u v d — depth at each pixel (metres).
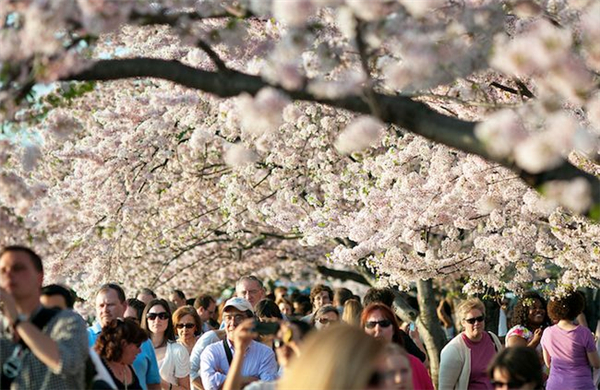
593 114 7.89
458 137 6.80
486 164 14.17
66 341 7.38
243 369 11.86
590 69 7.79
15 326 7.27
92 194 18.72
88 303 23.02
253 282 15.62
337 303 15.95
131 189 19.16
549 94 7.14
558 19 8.28
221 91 7.37
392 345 7.26
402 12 7.20
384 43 7.64
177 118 18.25
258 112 7.00
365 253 16.92
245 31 8.88
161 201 20.91
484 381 12.10
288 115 7.40
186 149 19.12
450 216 15.93
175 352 13.05
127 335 9.98
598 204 6.68
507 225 16.56
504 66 6.99
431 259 16.69
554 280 16.27
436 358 19.83
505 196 14.82
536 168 6.46
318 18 9.02
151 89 18.72
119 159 18.83
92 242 19.80
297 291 20.91
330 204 17.88
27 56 7.20
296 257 27.84
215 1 8.52
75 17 7.23
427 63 6.95
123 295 12.23
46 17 6.98
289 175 19.12
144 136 18.58
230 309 12.05
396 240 16.56
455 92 12.28
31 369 7.59
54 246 19.61
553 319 13.80
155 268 25.23
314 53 7.50
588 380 13.62
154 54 15.74
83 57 7.49
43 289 9.23
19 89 7.36
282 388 5.05
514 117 6.57
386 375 5.10
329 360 4.95
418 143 15.85
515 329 13.95
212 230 23.09
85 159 18.33
